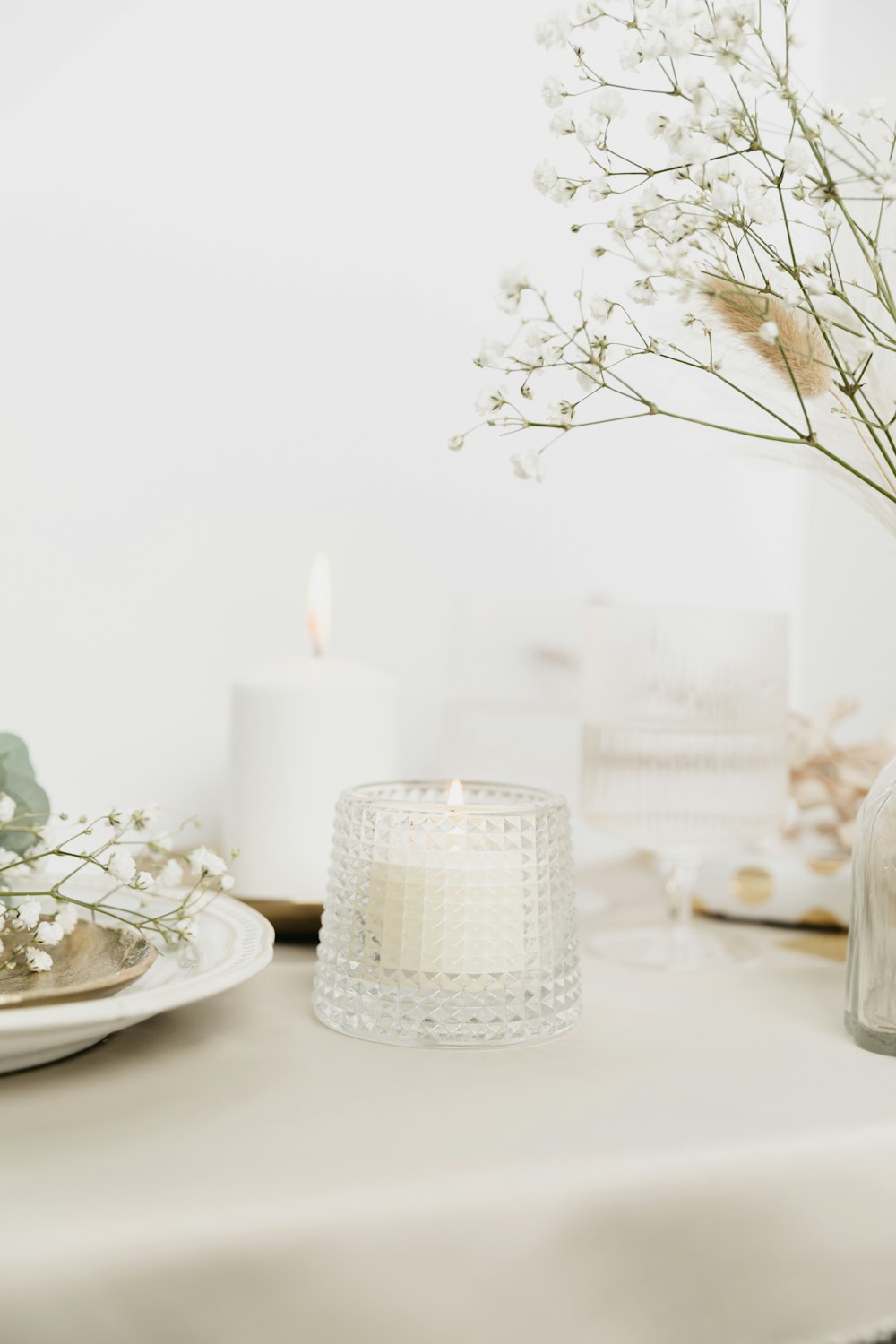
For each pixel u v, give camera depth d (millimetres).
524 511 989
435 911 509
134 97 824
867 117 502
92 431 824
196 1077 460
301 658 731
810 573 1161
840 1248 417
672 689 676
